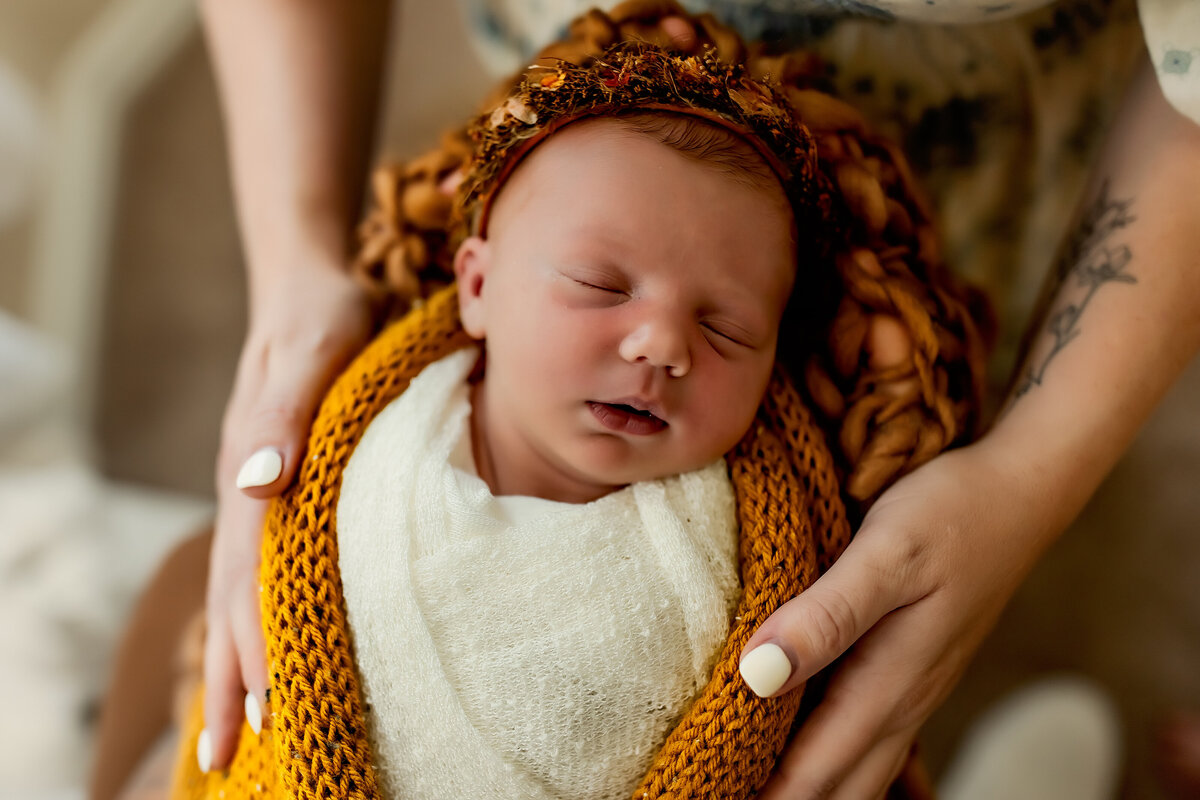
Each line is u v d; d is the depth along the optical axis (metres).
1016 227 1.15
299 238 0.97
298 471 0.77
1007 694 1.63
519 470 0.78
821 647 0.66
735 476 0.76
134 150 1.78
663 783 0.67
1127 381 0.80
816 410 0.83
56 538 1.68
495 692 0.66
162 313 1.83
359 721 0.67
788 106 0.75
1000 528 0.75
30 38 1.91
